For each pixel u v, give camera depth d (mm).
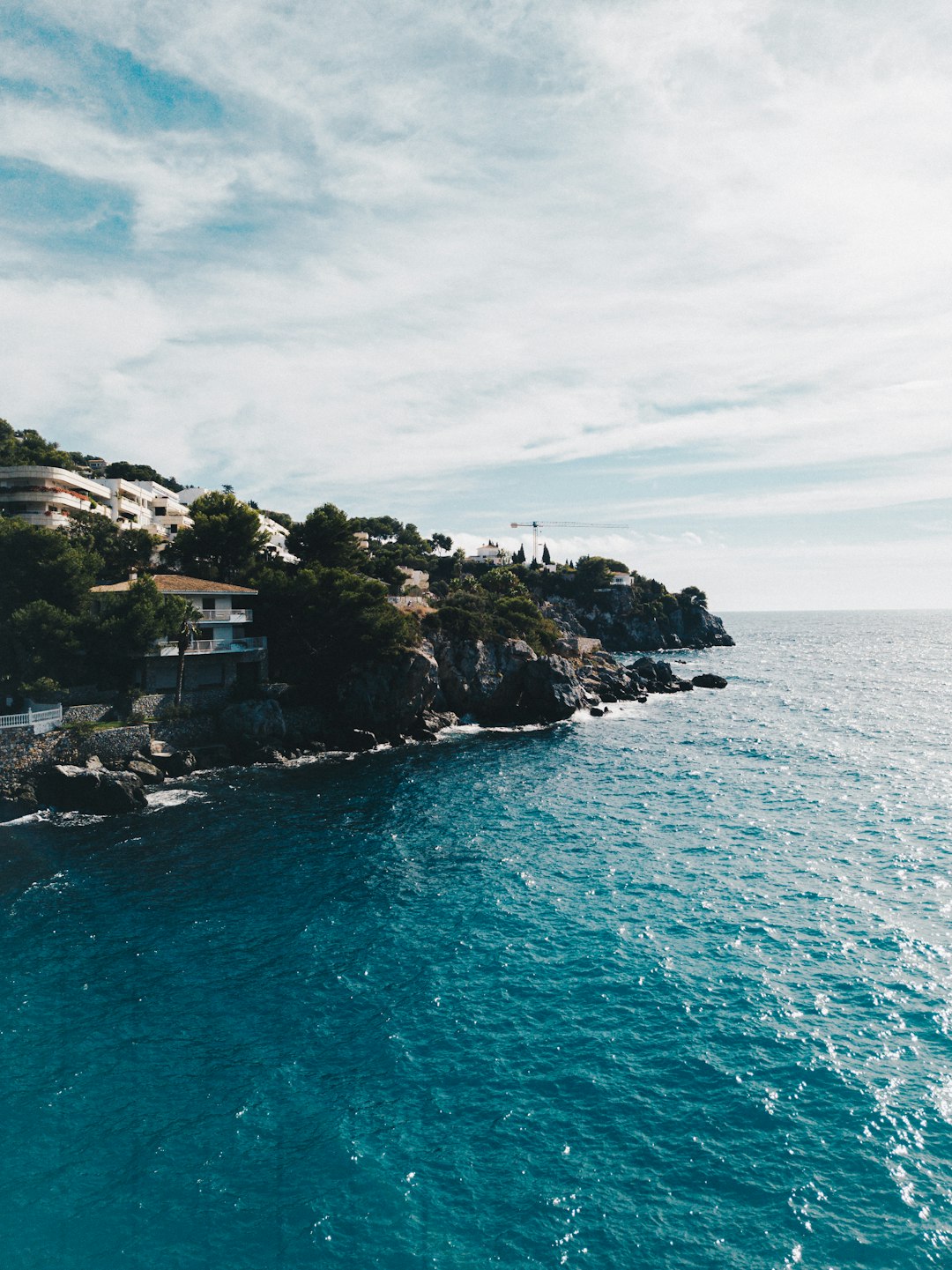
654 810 53188
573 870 41500
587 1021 27000
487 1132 21766
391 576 101188
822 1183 19688
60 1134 21625
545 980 29797
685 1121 22016
